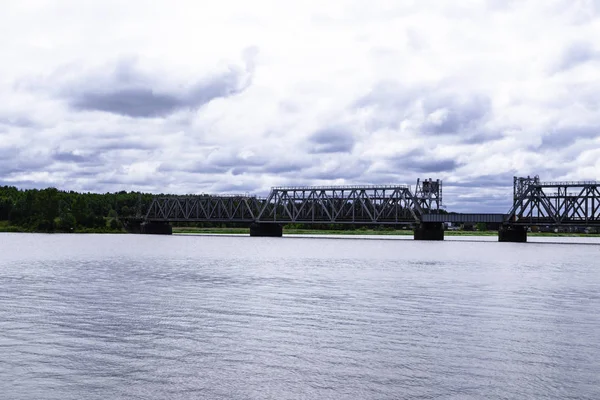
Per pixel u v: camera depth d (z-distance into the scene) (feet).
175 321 116.26
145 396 72.43
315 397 72.18
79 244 500.74
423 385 76.13
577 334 104.27
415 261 297.53
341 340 99.66
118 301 143.02
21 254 345.92
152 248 432.25
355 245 508.12
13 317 120.37
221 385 76.28
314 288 171.53
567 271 237.25
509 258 327.06
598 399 71.36
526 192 558.97
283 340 99.66
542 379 78.23
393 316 122.21
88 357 88.63
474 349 93.45
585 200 516.32
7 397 71.77
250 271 231.50
